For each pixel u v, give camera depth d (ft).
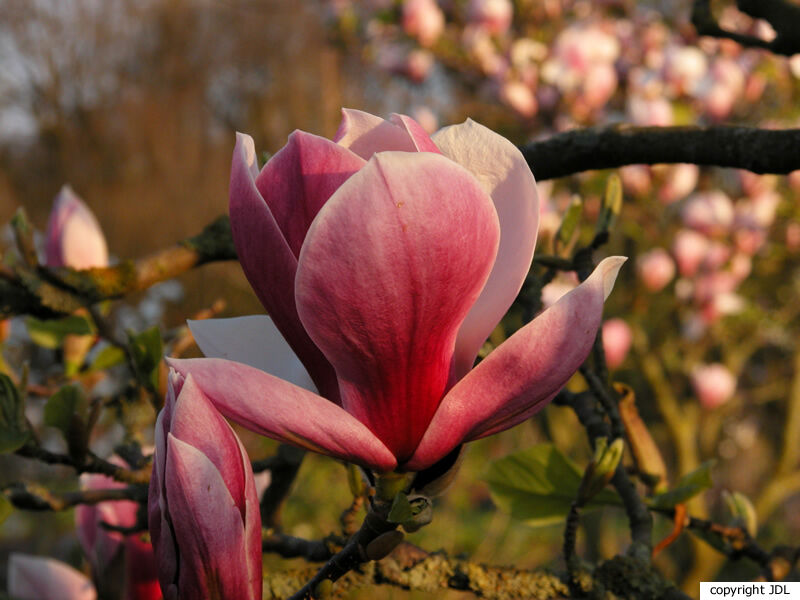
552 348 1.40
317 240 1.32
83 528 2.60
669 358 8.89
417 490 1.51
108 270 2.54
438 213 1.32
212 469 1.41
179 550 1.44
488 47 9.15
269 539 2.29
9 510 2.01
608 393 2.34
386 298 1.35
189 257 2.62
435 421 1.43
